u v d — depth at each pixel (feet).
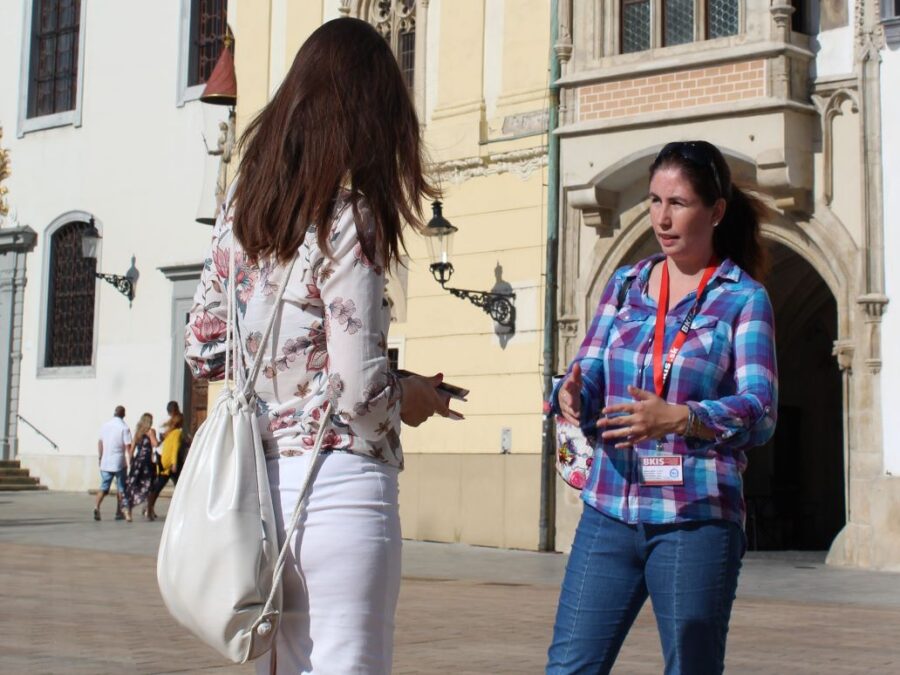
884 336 72.38
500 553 81.41
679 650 16.81
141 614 46.34
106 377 128.26
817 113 75.05
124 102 129.59
